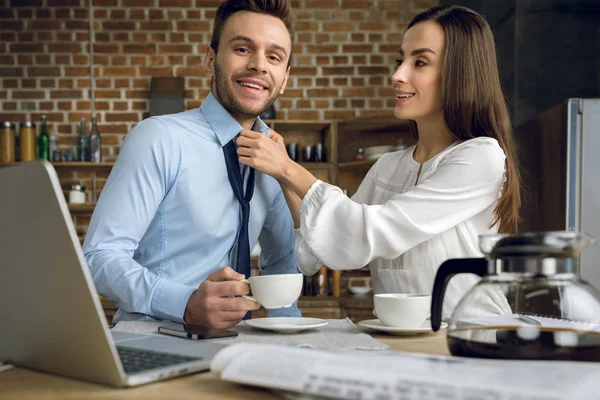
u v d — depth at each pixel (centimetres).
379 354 68
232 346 72
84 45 456
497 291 79
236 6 164
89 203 446
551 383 53
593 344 72
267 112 438
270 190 177
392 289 165
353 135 448
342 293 427
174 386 70
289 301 118
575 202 313
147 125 161
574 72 381
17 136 448
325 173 438
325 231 146
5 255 73
